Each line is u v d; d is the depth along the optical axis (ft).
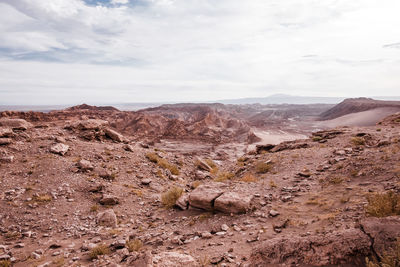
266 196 38.32
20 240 31.65
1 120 71.61
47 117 452.76
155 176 66.95
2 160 52.29
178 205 41.45
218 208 34.88
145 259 19.84
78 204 43.73
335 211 27.30
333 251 14.56
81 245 29.58
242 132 594.65
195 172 84.89
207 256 21.72
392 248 12.90
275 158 66.18
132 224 38.11
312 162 56.24
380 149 49.44
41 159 56.44
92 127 88.48
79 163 57.62
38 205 40.86
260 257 16.62
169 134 510.99
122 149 80.28
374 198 23.70
